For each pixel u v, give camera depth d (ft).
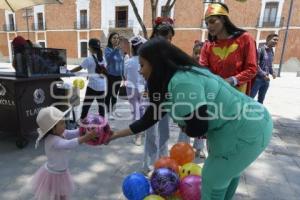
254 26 85.40
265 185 10.07
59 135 7.26
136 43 11.87
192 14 88.17
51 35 108.99
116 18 94.94
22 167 10.80
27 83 12.34
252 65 8.60
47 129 7.00
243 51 8.75
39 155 11.93
